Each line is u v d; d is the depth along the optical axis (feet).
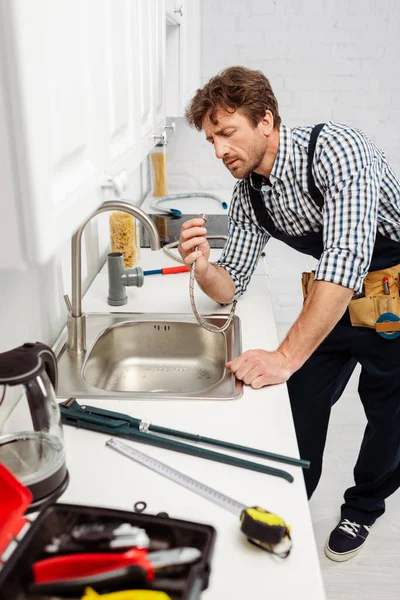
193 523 2.33
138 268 5.69
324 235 4.50
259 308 5.60
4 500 2.45
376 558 6.29
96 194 2.99
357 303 5.42
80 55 2.63
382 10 10.08
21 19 1.86
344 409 8.79
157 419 3.79
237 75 4.50
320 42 10.31
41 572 2.24
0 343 3.71
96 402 3.97
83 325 4.66
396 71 10.44
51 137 2.25
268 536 2.62
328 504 6.95
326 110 10.74
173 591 2.19
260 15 10.17
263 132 4.66
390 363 5.63
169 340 5.35
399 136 10.87
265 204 5.25
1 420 3.18
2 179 2.05
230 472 3.30
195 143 10.98
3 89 1.93
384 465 6.02
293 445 3.54
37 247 2.14
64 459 3.06
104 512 2.39
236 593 2.51
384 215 5.22
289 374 4.25
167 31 7.65
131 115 3.97
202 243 4.91
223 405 3.95
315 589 2.53
